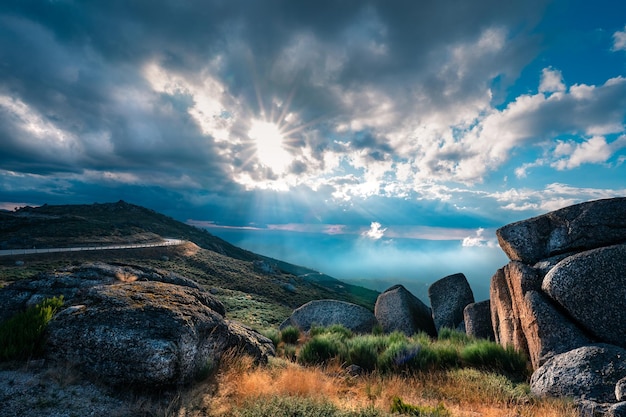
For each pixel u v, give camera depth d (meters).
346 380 9.02
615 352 7.33
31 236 75.12
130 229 107.62
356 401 6.71
